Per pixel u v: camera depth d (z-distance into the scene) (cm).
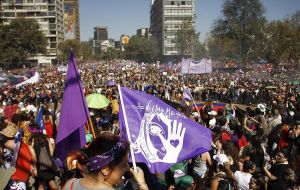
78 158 498
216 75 5125
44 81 4572
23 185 614
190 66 3041
